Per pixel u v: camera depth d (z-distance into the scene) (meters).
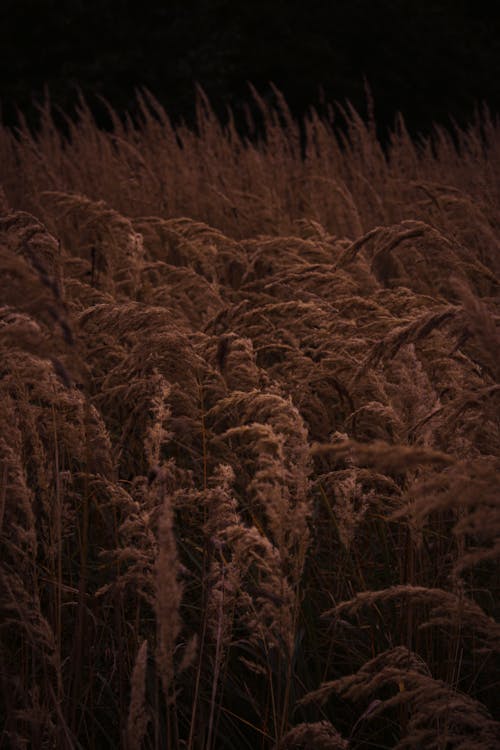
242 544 2.24
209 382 3.08
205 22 22.58
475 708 1.95
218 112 20.64
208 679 2.76
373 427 3.22
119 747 2.57
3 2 22.14
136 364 2.85
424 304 3.30
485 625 2.08
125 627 2.73
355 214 6.09
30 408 2.64
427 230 3.21
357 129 8.59
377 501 2.75
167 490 2.54
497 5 26.67
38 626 2.28
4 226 2.89
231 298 5.30
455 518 2.72
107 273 4.73
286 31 22.67
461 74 23.45
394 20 23.48
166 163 8.48
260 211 7.00
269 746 2.62
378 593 2.10
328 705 2.72
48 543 2.82
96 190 8.53
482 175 6.61
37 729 2.21
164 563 1.84
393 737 2.68
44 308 1.92
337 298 3.72
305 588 2.81
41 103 20.78
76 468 3.44
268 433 2.17
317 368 3.19
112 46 22.44
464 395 2.26
